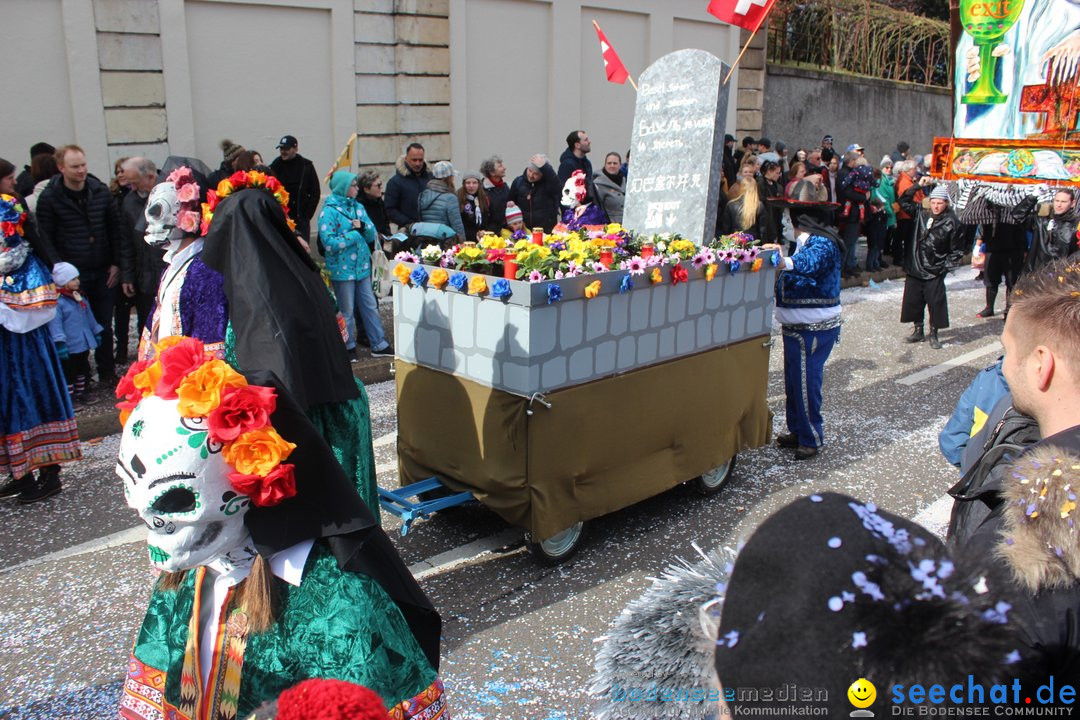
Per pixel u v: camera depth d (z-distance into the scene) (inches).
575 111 492.7
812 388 225.8
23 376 190.1
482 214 351.6
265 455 65.9
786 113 638.5
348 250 292.8
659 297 174.9
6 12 318.3
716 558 60.2
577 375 162.4
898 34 749.3
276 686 69.2
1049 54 367.2
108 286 266.1
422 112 432.5
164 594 76.0
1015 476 54.6
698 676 54.3
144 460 65.7
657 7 518.6
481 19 446.3
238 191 127.3
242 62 376.5
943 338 368.2
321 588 69.7
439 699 73.4
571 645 145.6
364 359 297.4
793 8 665.0
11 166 239.0
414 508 164.6
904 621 35.4
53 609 154.6
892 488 214.2
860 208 470.0
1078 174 366.6
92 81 338.6
